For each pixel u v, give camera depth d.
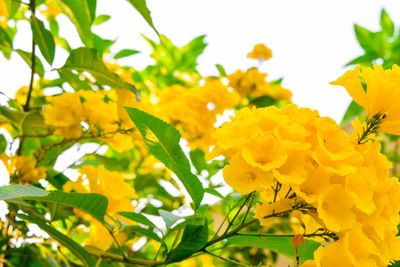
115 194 0.73
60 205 0.71
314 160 0.60
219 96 1.07
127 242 0.77
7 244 0.75
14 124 0.79
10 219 0.73
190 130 1.09
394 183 0.60
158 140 0.64
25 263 0.75
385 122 0.61
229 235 0.62
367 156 0.60
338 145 0.59
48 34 0.75
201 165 1.15
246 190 0.58
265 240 0.69
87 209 0.64
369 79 0.61
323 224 0.59
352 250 0.58
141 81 1.16
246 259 0.91
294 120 0.60
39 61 0.85
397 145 1.28
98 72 0.77
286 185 0.61
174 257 0.62
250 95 1.27
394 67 0.62
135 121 0.64
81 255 0.66
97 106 0.78
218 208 1.01
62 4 0.83
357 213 0.59
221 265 0.89
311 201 0.58
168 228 0.68
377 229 0.58
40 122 0.79
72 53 0.76
